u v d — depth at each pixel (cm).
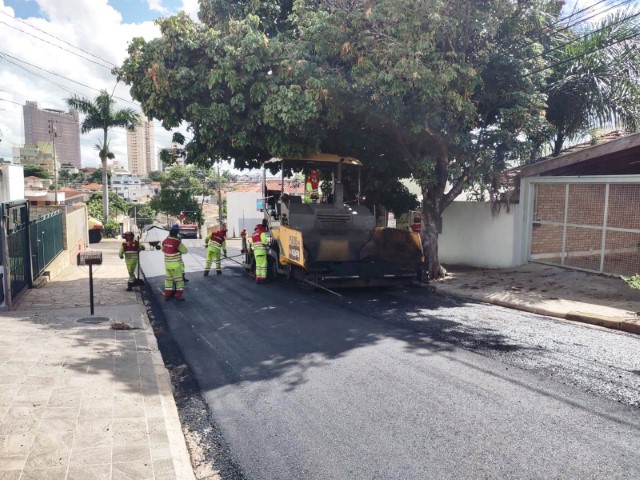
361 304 1009
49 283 1309
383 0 961
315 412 500
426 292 1142
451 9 1006
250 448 434
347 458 411
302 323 860
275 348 722
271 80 1072
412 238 1166
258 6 1238
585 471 383
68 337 736
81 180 10825
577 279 1127
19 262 1082
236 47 1078
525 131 1165
